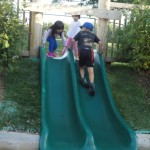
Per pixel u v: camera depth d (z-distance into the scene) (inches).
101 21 159.6
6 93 126.1
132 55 148.8
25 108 118.7
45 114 110.7
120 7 159.6
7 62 134.0
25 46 156.9
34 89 131.6
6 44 124.3
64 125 112.2
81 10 157.8
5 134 101.5
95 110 122.3
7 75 137.7
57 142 102.3
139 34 144.9
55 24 154.6
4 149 96.0
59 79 133.3
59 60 144.2
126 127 107.3
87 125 105.8
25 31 144.3
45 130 101.4
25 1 141.2
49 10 153.9
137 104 132.6
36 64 149.7
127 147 102.1
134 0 155.0
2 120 109.7
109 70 156.1
